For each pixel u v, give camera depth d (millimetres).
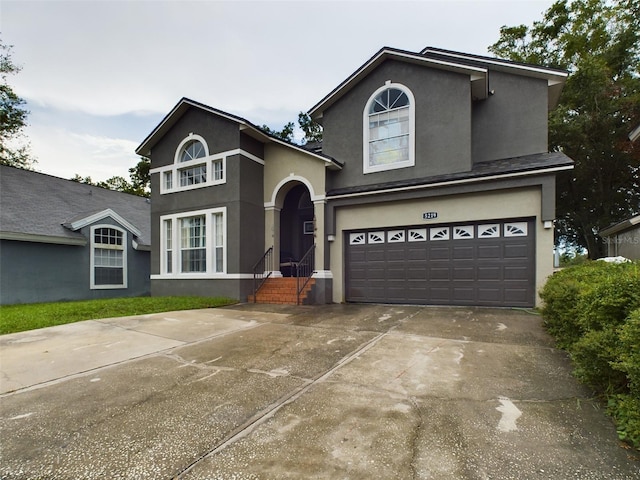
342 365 4438
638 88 17469
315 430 2797
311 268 11328
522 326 6293
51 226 12734
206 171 11586
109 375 4262
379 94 10484
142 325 7012
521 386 3621
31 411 3303
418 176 9734
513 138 9648
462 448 2486
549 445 2506
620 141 16891
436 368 4219
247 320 7496
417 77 9891
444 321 6918
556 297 4785
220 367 4484
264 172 11805
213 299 10086
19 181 14305
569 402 3221
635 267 3836
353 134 10836
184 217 11969
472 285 8719
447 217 8969
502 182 8250
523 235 8281
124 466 2383
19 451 2607
